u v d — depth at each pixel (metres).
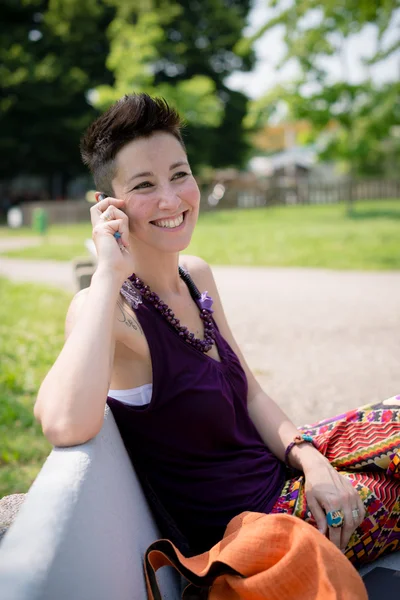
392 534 1.80
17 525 1.20
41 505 1.24
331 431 1.94
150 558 1.55
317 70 20.16
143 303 1.82
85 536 1.27
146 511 1.78
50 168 37.56
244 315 6.95
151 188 1.84
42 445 3.87
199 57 37.81
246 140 42.25
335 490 1.75
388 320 6.45
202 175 38.50
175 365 1.77
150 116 1.84
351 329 6.16
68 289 9.79
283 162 41.69
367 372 4.84
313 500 1.76
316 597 1.37
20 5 36.12
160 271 1.91
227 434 1.83
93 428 1.49
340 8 16.11
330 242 13.21
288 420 2.07
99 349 1.58
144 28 26.22
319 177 41.56
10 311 8.08
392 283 8.52
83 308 1.67
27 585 1.08
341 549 1.72
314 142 22.48
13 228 26.12
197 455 1.81
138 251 1.91
